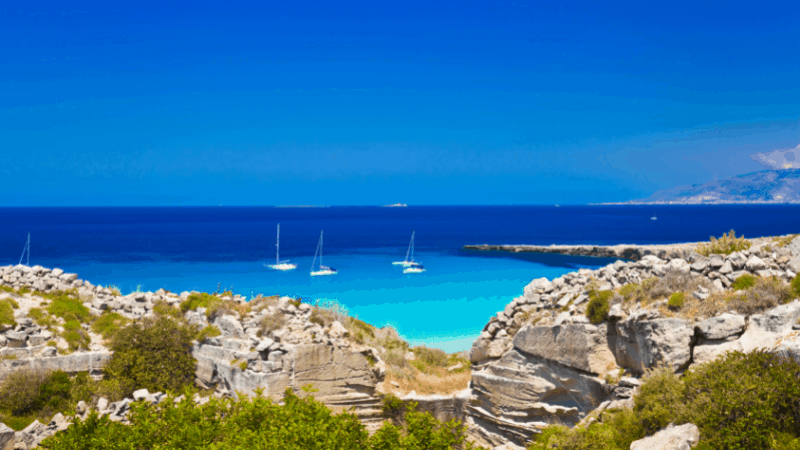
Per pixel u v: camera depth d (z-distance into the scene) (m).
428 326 46.94
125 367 23.30
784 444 12.35
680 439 13.52
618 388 17.95
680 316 17.33
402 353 27.09
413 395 22.86
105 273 80.62
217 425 16.14
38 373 21.64
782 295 16.64
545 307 21.73
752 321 16.25
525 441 20.59
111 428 15.98
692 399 14.67
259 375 21.12
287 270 87.25
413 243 150.00
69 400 21.59
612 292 19.30
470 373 25.73
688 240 160.12
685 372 16.16
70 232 183.88
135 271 83.31
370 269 91.06
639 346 17.66
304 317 24.39
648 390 15.66
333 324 24.17
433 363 27.84
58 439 15.90
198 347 24.33
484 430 22.17
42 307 25.00
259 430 15.55
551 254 124.88
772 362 14.27
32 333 23.23
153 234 176.00
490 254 123.62
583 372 19.20
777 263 18.47
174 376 23.61
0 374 21.56
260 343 21.58
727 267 18.58
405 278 79.88
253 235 174.12
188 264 92.94
